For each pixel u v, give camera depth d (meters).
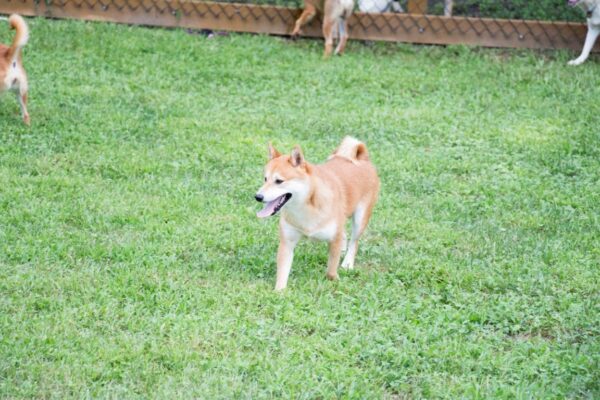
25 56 14.52
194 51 15.26
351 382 6.57
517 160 11.81
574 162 11.68
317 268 8.57
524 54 15.81
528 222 9.95
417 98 13.91
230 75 14.43
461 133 12.60
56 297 7.61
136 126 12.17
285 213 7.80
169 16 16.39
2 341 6.83
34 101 12.88
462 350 7.09
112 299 7.60
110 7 16.39
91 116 12.45
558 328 7.60
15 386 6.33
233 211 9.79
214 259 8.58
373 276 8.43
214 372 6.61
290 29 16.39
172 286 7.88
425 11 16.42
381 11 16.81
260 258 8.61
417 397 6.49
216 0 16.89
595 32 15.25
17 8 16.38
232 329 7.20
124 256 8.48
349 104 13.57
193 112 12.91
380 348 7.06
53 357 6.70
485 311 7.77
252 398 6.30
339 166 8.37
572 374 6.83
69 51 14.91
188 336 7.05
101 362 6.66
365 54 15.73
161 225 9.25
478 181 11.08
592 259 9.02
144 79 14.05
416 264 8.71
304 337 7.24
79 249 8.58
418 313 7.75
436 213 10.11
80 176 10.51
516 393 6.46
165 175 10.76
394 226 9.62
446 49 15.95
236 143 11.84
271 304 7.64
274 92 13.88
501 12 16.83
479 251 9.15
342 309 7.64
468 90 14.23
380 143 12.21
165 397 6.25
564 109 13.51
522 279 8.47
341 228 8.02
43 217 9.30
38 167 10.67
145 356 6.75
